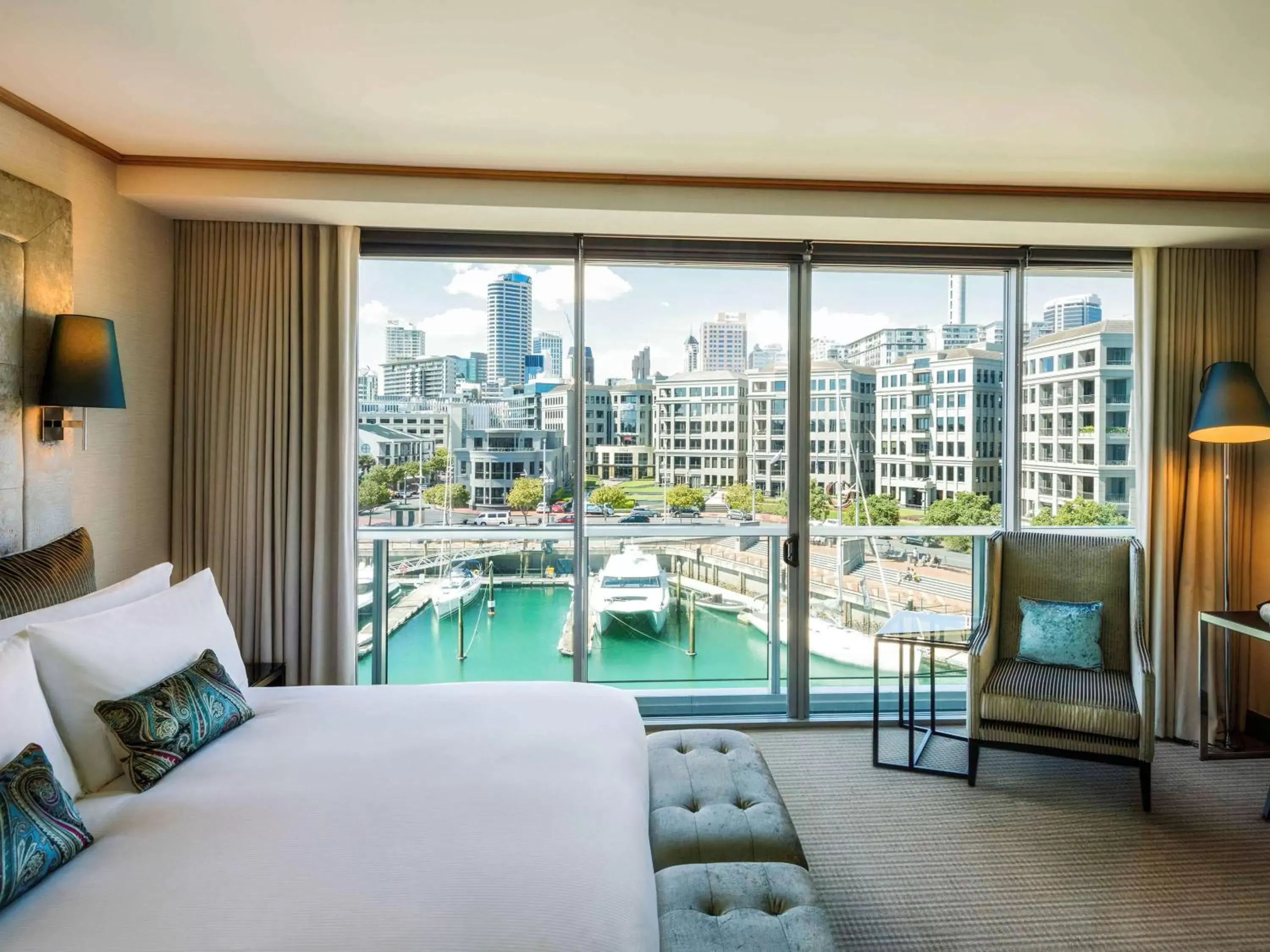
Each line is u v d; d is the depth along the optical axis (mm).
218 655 2018
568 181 2850
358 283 3137
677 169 2789
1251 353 3285
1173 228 2996
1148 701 2467
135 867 1251
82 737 1602
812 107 2260
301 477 3098
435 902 1166
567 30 1845
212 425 3037
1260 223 2982
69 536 2262
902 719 3305
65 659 1627
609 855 1337
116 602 1980
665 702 3428
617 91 2172
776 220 2963
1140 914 1938
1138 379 3291
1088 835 2346
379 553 3395
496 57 1979
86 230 2531
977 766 2764
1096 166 2701
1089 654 2811
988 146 2545
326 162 2740
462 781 1568
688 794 1839
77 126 2424
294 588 3074
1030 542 3150
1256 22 1771
